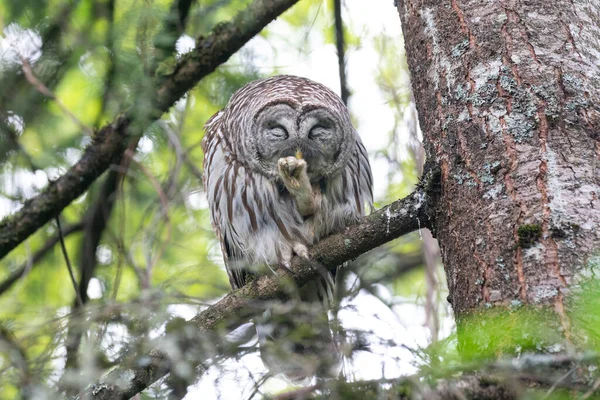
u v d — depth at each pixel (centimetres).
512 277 691
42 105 1314
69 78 1362
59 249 1463
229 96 1396
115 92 1245
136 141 1172
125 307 674
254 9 1024
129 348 673
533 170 725
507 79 771
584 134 740
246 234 1155
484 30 802
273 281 962
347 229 938
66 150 1336
